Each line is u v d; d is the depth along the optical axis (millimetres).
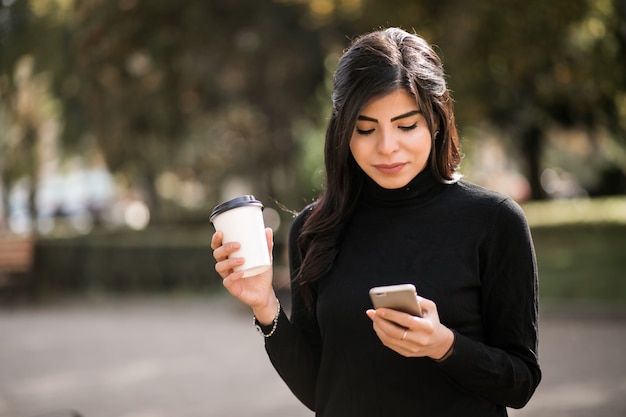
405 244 2758
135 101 23297
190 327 14391
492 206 2732
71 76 23625
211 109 24547
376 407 2695
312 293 2932
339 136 2705
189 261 19828
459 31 15875
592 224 24984
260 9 22391
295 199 28188
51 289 20375
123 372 10438
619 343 10867
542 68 18875
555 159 42812
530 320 2703
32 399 9109
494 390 2592
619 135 27297
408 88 2619
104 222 42188
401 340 2383
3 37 24125
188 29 22219
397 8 16375
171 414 8141
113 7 21641
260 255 2711
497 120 28047
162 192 37531
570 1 15789
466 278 2691
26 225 43406
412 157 2674
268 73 23484
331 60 23016
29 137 31469
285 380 2961
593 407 7590
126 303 18406
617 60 18266
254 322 2887
